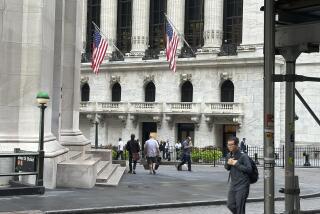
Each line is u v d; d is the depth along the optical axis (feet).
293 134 30.91
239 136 166.40
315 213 51.57
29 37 56.49
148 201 51.55
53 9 61.31
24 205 44.83
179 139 178.40
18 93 56.13
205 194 59.72
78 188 58.13
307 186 78.43
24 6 56.54
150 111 180.24
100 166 72.02
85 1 204.95
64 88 77.46
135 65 187.42
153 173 87.30
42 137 51.34
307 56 159.94
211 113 168.45
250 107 165.07
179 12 183.42
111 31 198.39
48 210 42.86
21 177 53.36
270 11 27.35
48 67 59.31
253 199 58.70
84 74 201.16
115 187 62.13
